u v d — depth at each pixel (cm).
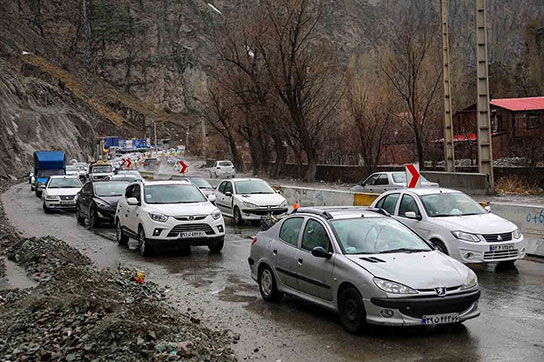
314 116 4541
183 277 1112
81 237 1720
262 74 4581
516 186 2880
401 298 680
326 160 4922
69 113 10806
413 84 3638
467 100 5709
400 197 1252
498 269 1141
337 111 4694
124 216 1511
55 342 657
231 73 4984
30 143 8156
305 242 843
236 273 1145
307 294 819
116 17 17325
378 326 735
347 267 735
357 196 2091
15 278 1044
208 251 1423
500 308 840
